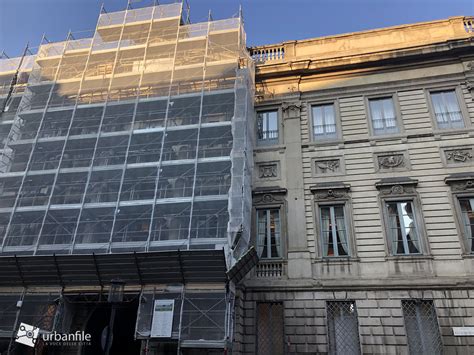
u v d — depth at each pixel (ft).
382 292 56.18
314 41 79.30
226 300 51.60
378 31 76.64
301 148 69.36
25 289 57.93
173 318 51.21
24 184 69.41
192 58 78.84
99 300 56.18
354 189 63.98
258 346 57.36
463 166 61.62
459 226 57.62
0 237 64.28
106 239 62.34
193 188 59.67
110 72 81.30
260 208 65.77
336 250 61.00
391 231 60.18
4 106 81.30
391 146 65.92
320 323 55.98
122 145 69.77
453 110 67.10
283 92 75.10
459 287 53.83
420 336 53.31
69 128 71.10
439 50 69.15
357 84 72.33
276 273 60.80
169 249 56.39
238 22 78.33
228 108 71.15
